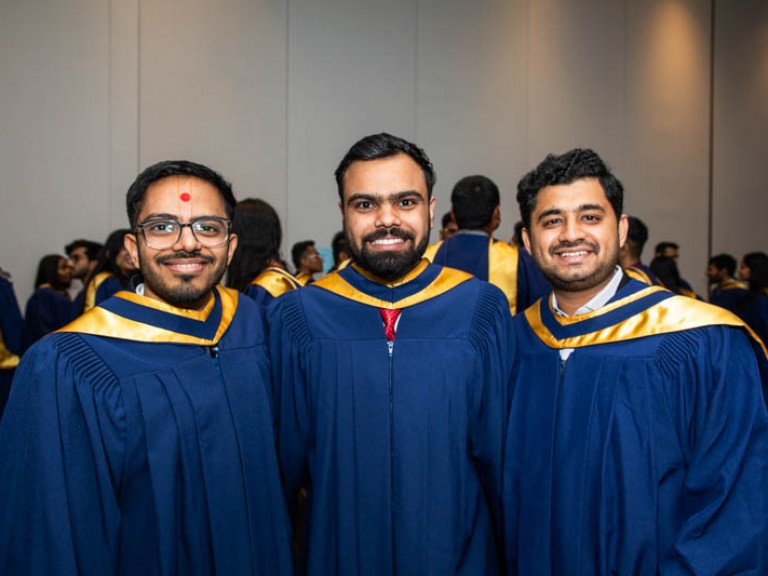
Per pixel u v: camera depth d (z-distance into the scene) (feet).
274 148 20.74
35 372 4.58
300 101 20.99
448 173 22.20
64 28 19.13
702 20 26.07
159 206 4.87
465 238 10.32
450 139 22.24
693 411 5.09
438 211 22.07
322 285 5.94
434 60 22.13
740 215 26.68
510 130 22.82
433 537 5.19
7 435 4.55
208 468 4.90
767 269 17.97
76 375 4.65
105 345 4.84
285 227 20.84
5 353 14.82
